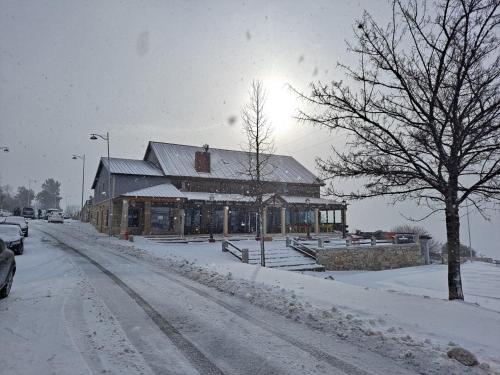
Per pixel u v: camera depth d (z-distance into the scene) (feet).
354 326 19.86
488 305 44.88
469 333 19.03
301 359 15.61
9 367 13.84
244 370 14.35
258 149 64.69
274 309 24.12
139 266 45.88
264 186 67.51
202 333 18.88
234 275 38.88
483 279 74.69
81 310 22.70
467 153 26.30
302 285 33.50
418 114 27.66
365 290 31.17
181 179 119.44
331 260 84.74
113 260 51.49
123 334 18.29
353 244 95.45
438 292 57.67
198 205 115.96
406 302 26.32
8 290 26.43
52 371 13.57
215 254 74.02
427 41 26.27
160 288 31.07
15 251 54.49
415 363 15.23
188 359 15.35
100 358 15.06
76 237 94.32
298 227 131.54
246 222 126.52
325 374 14.12
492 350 16.57
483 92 25.32
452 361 15.15
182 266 45.21
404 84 26.76
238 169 131.44
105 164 120.88
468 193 27.37
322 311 22.85
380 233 139.85
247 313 23.18
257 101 64.44
